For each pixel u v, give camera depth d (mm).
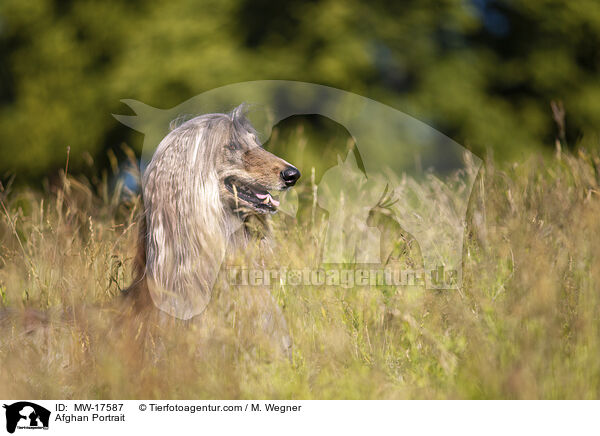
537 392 10656
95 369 12203
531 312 11398
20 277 16203
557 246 13445
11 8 55281
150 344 12828
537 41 54188
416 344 13086
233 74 42531
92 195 20094
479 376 11359
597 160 17203
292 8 47156
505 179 16609
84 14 53812
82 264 15648
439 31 51719
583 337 11695
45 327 13703
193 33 45969
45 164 51875
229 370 11828
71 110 51312
